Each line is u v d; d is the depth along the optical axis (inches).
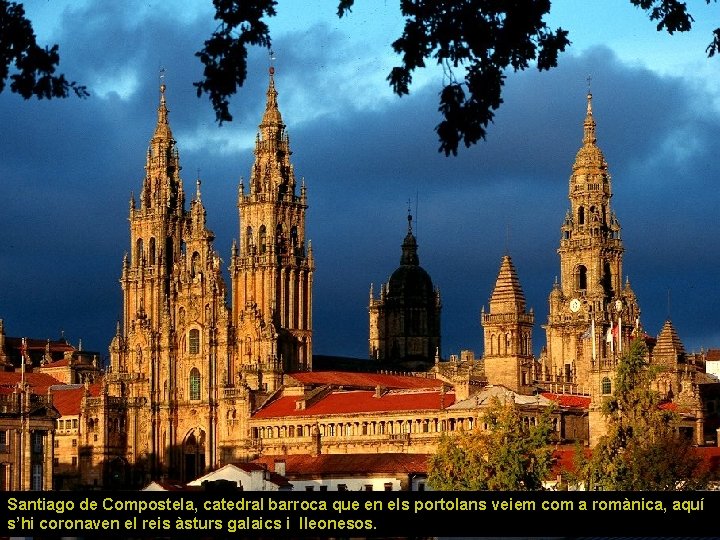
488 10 2145.7
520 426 7411.4
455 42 2144.4
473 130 2160.4
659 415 7470.5
